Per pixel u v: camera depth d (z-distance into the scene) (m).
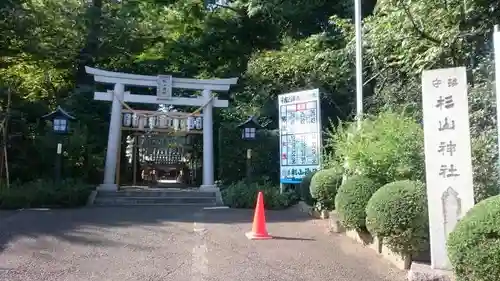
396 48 9.72
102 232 8.03
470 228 3.88
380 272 5.80
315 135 11.52
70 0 16.41
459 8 7.67
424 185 5.79
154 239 7.56
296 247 7.11
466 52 8.08
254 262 6.25
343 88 14.69
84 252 6.67
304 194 10.73
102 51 18.22
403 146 6.82
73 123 15.65
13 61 15.29
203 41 19.39
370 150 7.14
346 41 14.38
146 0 20.17
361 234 7.18
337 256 6.57
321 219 9.73
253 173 15.27
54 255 6.48
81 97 17.91
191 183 19.03
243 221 9.46
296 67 15.54
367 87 12.55
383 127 7.45
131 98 15.25
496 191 5.91
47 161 14.18
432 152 5.26
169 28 20.22
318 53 15.05
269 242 7.44
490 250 3.70
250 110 16.69
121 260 6.29
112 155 14.60
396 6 8.33
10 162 13.77
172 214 10.48
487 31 7.71
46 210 10.88
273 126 16.36
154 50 20.20
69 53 16.59
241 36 19.31
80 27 16.94
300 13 17.66
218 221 9.45
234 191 12.52
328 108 14.89
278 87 15.95
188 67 19.92
